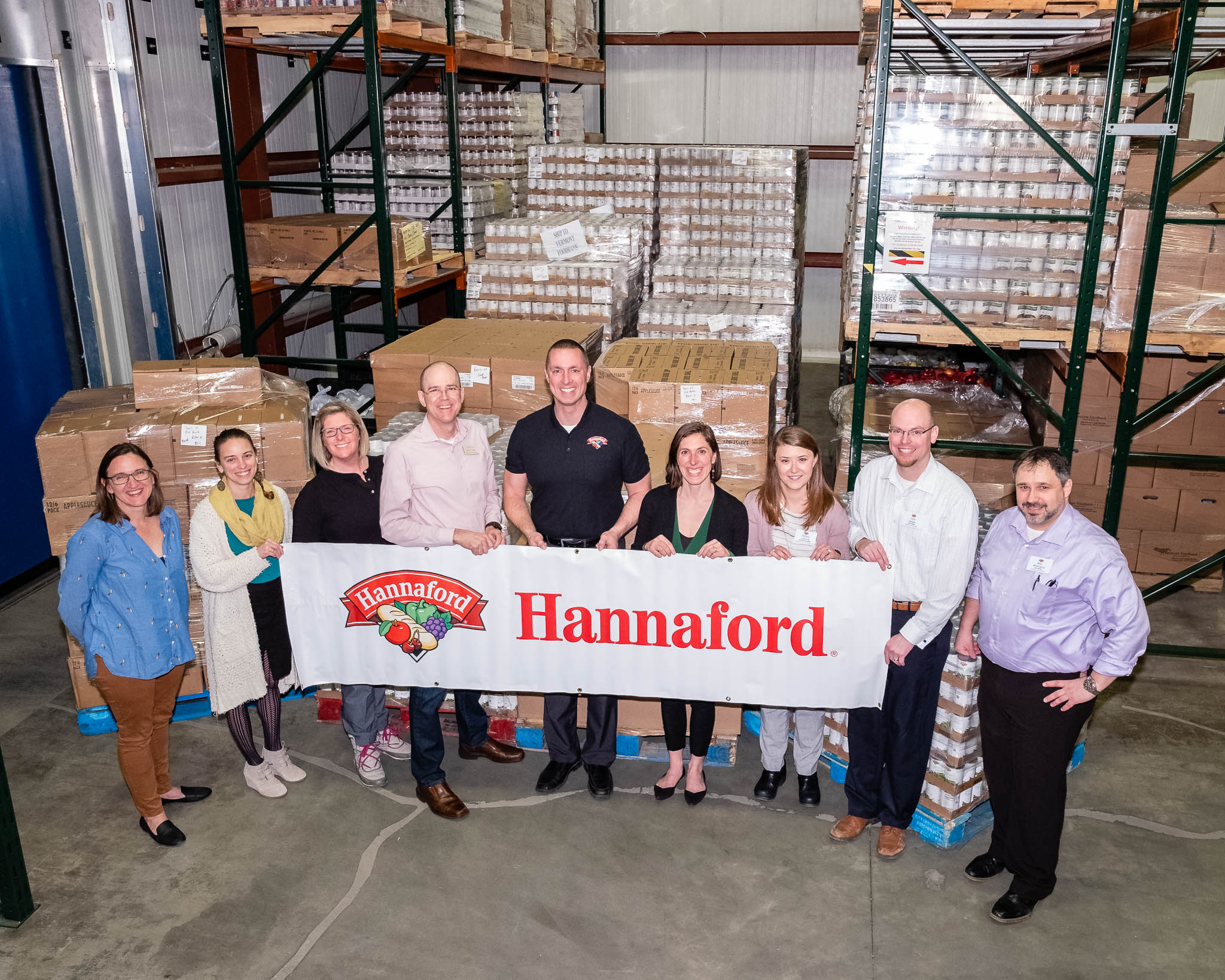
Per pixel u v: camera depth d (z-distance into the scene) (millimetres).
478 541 4484
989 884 4414
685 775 5164
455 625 4672
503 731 5449
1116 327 5750
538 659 4711
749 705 5590
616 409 5871
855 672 4434
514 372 6340
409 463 4500
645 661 4645
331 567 4629
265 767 5062
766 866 4523
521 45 10219
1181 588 7590
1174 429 7164
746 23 14477
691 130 15195
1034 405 7852
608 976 3871
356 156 10523
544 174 9445
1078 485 7398
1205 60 5988
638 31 14734
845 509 4922
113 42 7617
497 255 8227
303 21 7453
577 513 4668
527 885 4391
